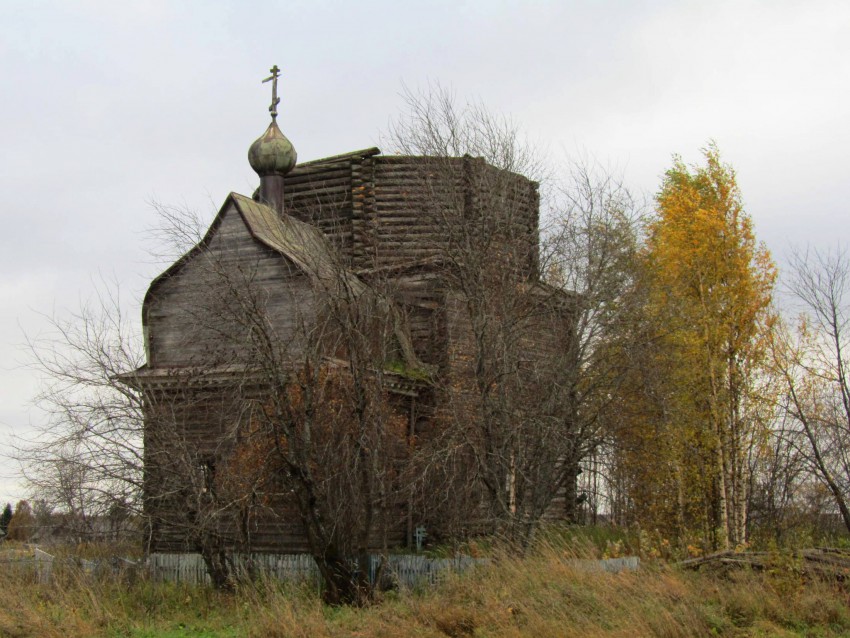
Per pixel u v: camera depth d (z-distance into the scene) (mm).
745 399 27672
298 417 20922
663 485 27453
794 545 20703
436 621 16656
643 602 16641
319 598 19719
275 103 32312
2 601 18766
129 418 21609
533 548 21719
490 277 23844
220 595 20984
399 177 31141
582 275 25000
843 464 28203
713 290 27828
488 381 22875
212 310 22688
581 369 24375
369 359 20906
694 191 29266
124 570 21969
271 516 24031
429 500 24000
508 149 25250
